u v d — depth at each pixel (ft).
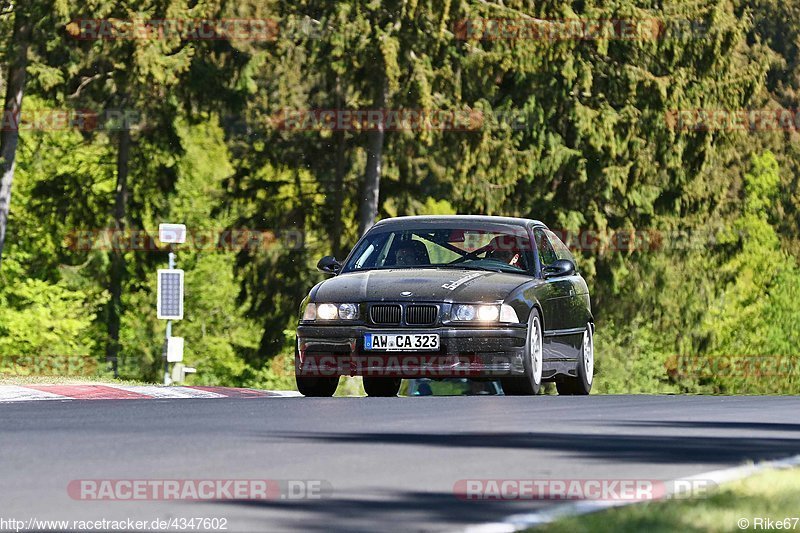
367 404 120.67
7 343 431.02
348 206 398.83
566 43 365.40
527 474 73.92
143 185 420.77
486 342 137.80
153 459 78.43
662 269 396.98
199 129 458.50
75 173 420.36
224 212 404.77
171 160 417.28
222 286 533.96
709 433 97.50
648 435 95.14
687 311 408.26
